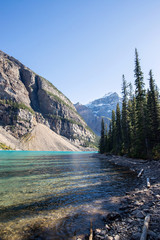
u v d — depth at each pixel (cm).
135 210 801
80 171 2477
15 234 623
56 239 583
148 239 500
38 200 1077
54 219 771
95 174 2181
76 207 941
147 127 3722
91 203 1012
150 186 1317
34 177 1934
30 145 18612
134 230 587
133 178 1869
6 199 1095
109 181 1705
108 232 613
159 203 841
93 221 742
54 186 1482
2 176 1961
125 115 5212
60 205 979
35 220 760
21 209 909
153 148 3481
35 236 607
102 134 9956
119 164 3609
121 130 6369
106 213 838
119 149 5962
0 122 19925
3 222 738
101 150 9850
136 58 4156
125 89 5384
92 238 575
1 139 16362
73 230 655
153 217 659
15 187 1432
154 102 4016
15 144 17362
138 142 3894
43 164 3531
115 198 1109
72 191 1311
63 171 2466
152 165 2495
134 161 3497
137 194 1120
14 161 4069
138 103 4109
